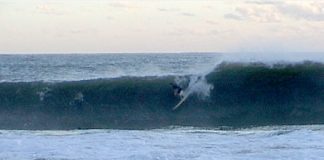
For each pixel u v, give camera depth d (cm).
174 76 8650
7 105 8719
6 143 6384
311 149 5809
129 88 8681
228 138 6550
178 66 17162
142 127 8381
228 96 8581
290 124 8306
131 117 8556
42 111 8675
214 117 8450
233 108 8556
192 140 6438
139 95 8625
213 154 5691
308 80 8606
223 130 7575
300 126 7881
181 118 8481
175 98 8569
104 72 16338
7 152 5912
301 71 8600
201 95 8575
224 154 5681
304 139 6325
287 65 8694
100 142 6369
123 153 5781
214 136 6725
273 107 8562
